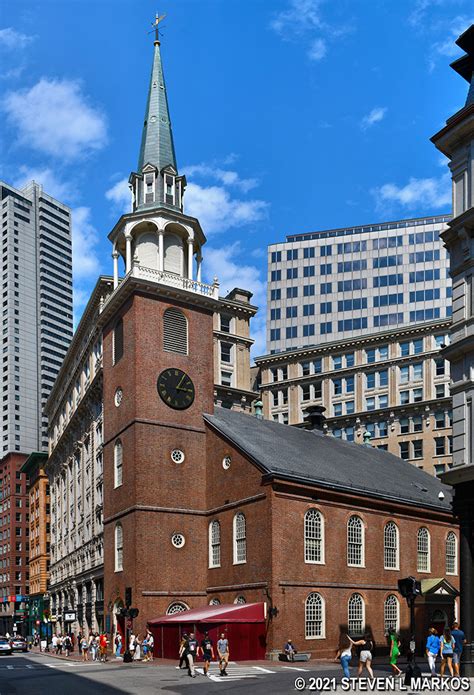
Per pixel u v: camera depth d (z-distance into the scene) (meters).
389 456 80.25
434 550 64.94
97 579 70.31
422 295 140.12
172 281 63.59
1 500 192.12
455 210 37.88
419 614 60.91
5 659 63.00
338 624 54.22
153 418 59.62
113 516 61.16
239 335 101.31
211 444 60.62
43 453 134.00
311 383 112.75
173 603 56.75
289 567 52.06
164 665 46.66
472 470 34.72
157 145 69.12
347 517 57.25
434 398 100.75
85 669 45.50
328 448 70.00
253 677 38.03
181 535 58.44
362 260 144.62
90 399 78.12
